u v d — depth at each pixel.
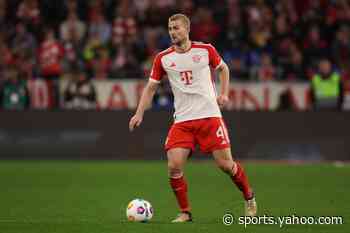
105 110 77.31
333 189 53.16
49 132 77.25
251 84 79.88
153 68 36.19
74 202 46.16
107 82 79.38
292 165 72.56
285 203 45.19
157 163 74.19
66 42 82.88
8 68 80.12
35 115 77.38
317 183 57.12
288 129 77.56
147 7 89.38
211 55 35.56
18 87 78.69
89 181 58.56
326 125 77.62
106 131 77.12
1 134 77.06
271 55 85.06
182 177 36.34
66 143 77.19
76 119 77.31
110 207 43.78
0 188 53.88
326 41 88.44
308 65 85.12
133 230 33.06
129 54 83.31
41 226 34.62
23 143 77.06
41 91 79.31
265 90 79.94
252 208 36.78
